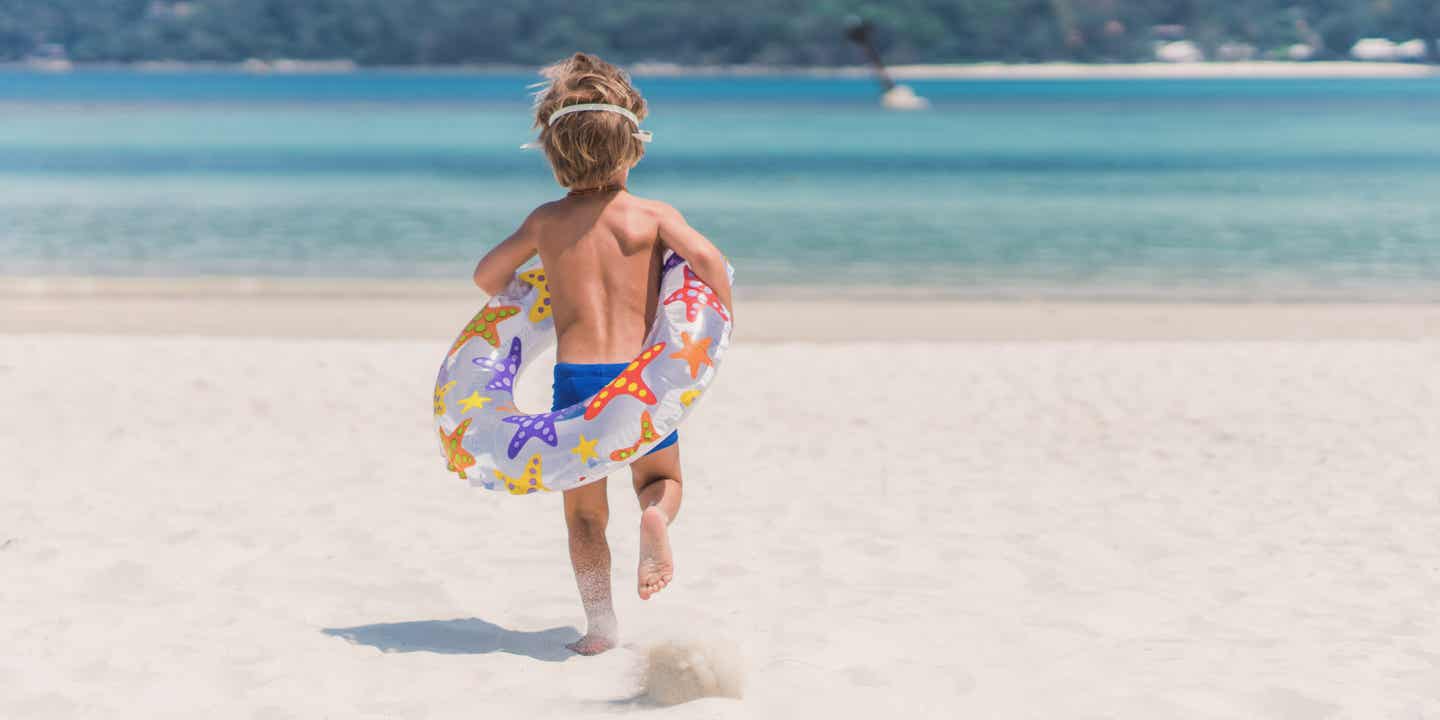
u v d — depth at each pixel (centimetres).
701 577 462
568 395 358
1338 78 17912
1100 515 561
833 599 434
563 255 361
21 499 572
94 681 344
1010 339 1158
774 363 996
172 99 9581
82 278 1528
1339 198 2608
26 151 4019
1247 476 638
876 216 2314
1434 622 406
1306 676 350
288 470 640
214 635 387
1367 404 830
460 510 561
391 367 957
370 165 3588
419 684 345
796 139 4991
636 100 363
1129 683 344
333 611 419
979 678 347
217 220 2188
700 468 655
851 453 693
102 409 795
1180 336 1178
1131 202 2556
